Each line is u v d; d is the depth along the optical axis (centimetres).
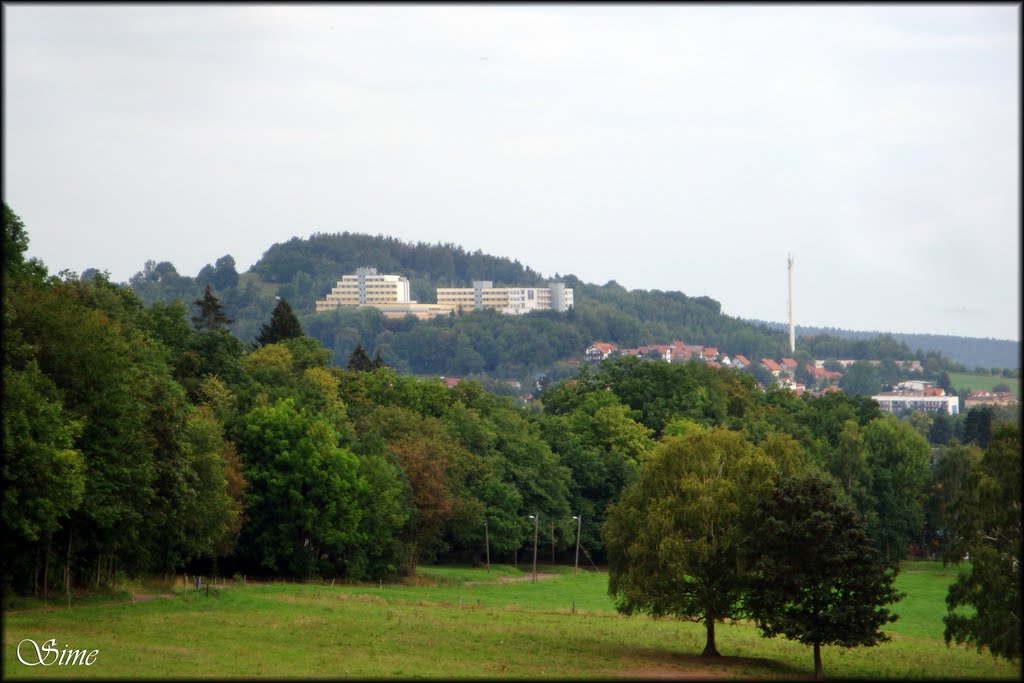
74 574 13138
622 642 12356
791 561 10762
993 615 9919
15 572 11831
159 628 10806
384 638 11362
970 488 10594
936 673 10950
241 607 13162
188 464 14162
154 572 15250
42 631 9988
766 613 10938
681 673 10188
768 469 11525
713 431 12250
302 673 8750
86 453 11994
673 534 11488
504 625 13212
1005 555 10081
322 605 13975
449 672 9406
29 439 10419
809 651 12656
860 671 11044
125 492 12594
